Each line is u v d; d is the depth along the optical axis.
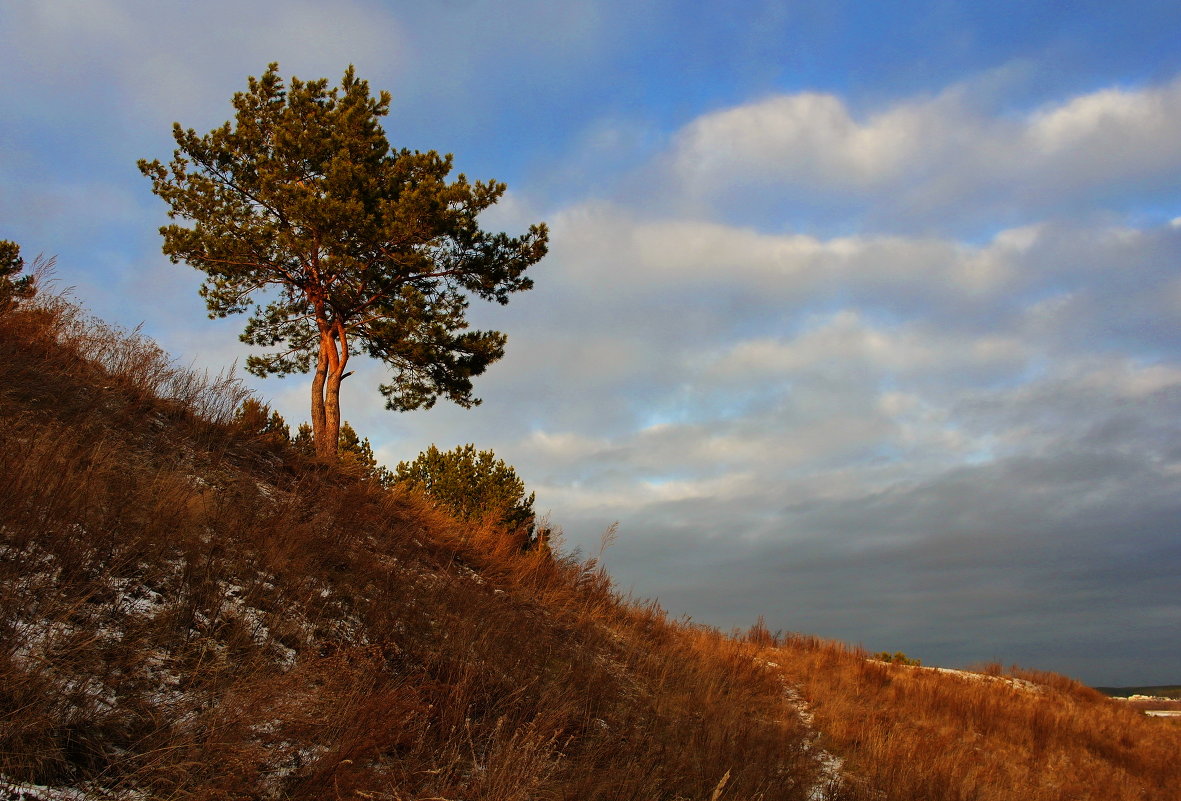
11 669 3.57
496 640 7.28
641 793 5.71
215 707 4.12
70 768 3.44
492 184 16.14
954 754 11.13
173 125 15.59
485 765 4.96
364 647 5.69
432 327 15.91
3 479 5.04
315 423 15.70
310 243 15.10
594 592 11.83
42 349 8.05
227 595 5.49
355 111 15.89
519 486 16.52
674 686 9.42
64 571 4.69
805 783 7.88
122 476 6.06
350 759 4.16
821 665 15.80
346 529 7.96
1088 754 14.12
